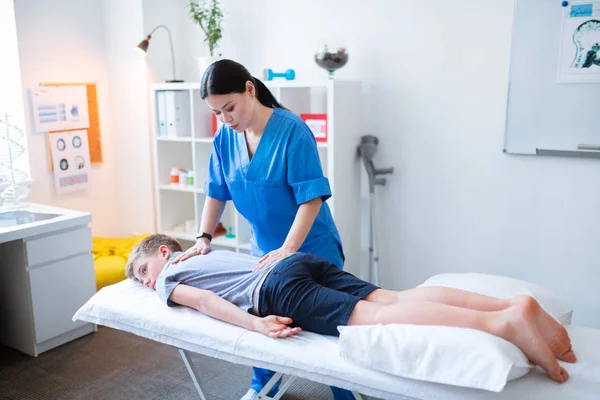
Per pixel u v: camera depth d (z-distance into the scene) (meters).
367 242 3.30
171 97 3.46
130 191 3.84
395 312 1.56
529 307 1.42
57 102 3.43
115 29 3.64
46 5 3.34
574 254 2.74
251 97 1.82
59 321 2.79
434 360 1.37
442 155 2.98
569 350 1.47
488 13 2.74
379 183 3.11
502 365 1.29
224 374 2.55
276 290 1.71
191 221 3.68
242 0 3.44
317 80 2.98
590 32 2.51
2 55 3.26
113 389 2.43
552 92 2.64
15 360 2.69
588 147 2.60
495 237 2.92
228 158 2.02
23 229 2.54
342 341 1.49
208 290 1.84
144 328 1.81
